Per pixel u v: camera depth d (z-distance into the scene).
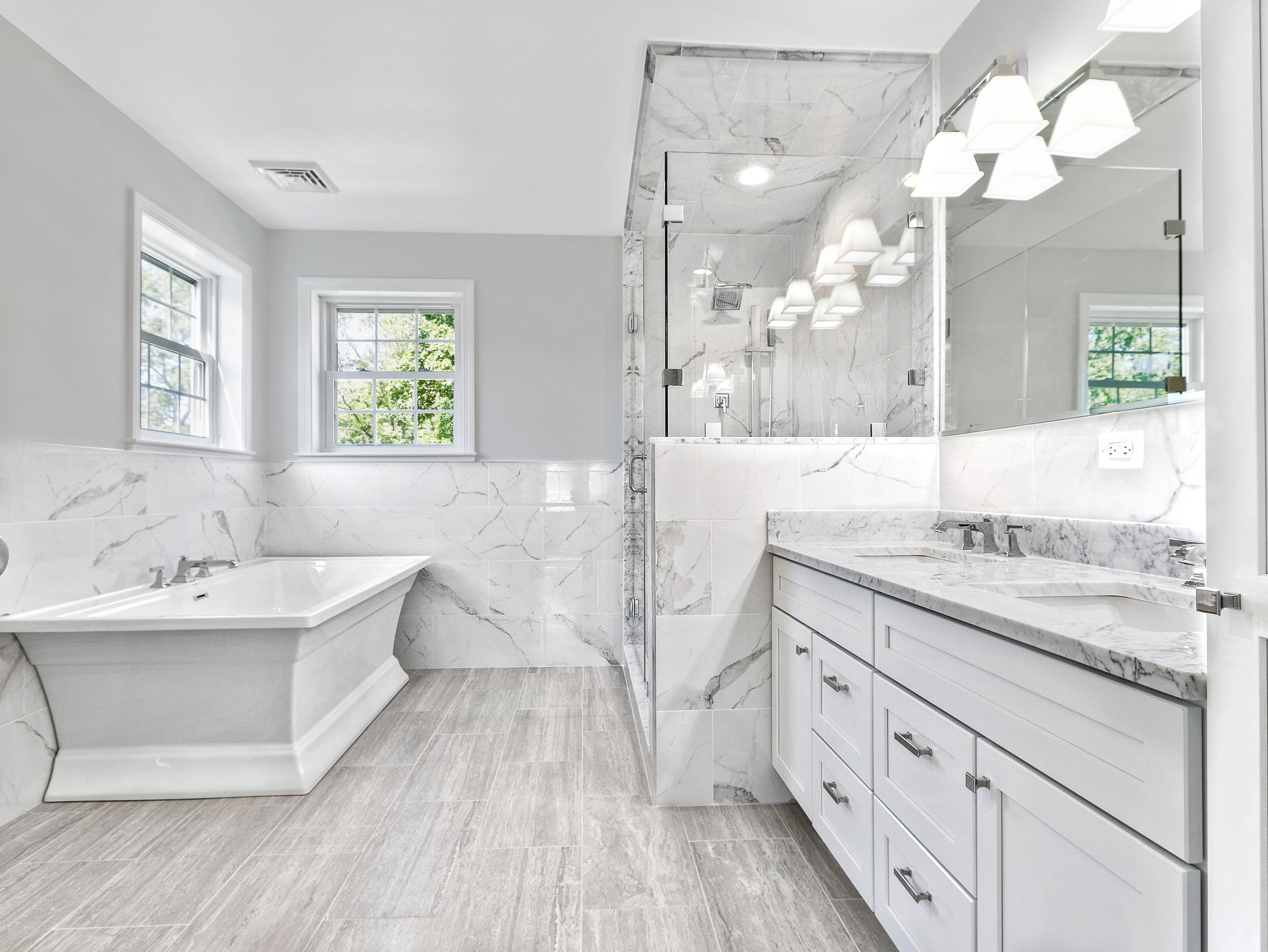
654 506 2.19
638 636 3.74
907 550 2.04
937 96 2.35
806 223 2.26
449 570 3.85
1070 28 1.66
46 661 2.16
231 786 2.22
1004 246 1.87
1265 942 0.60
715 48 2.28
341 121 2.74
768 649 2.19
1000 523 1.91
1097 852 0.80
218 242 3.34
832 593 1.68
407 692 3.37
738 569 2.19
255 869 1.79
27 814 2.10
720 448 2.20
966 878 1.08
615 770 2.43
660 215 2.31
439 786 2.29
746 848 1.90
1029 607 1.04
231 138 2.86
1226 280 0.66
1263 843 0.61
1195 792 0.68
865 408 2.27
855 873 1.53
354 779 2.35
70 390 2.39
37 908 1.62
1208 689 0.65
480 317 3.91
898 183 2.29
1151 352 1.38
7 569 2.13
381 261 3.87
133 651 2.19
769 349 2.25
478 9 2.09
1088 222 1.55
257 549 3.71
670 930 1.54
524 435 3.91
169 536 2.95
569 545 3.90
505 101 2.60
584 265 3.95
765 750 2.18
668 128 2.74
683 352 2.23
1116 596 1.32
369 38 2.23
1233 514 0.64
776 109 2.61
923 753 1.20
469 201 3.49
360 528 3.83
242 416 3.56
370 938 1.51
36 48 2.25
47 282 2.29
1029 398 1.77
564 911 1.61
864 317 2.28
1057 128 1.63
